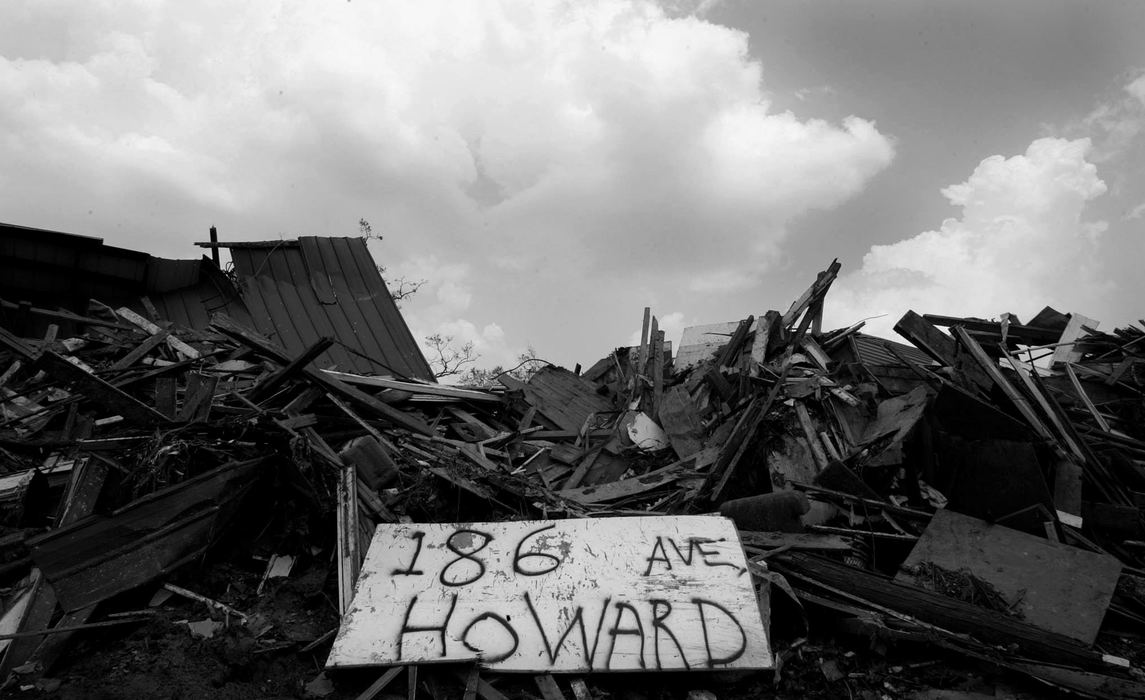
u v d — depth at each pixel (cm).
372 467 688
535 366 1295
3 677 464
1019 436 711
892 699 506
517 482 722
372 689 485
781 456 798
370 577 565
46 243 1062
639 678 513
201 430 635
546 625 528
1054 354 981
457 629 525
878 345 1088
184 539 576
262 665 510
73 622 500
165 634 520
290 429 655
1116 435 819
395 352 1249
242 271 1243
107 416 734
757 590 570
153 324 1015
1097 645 568
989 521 659
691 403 942
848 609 568
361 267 1366
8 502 616
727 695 505
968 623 552
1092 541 690
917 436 753
